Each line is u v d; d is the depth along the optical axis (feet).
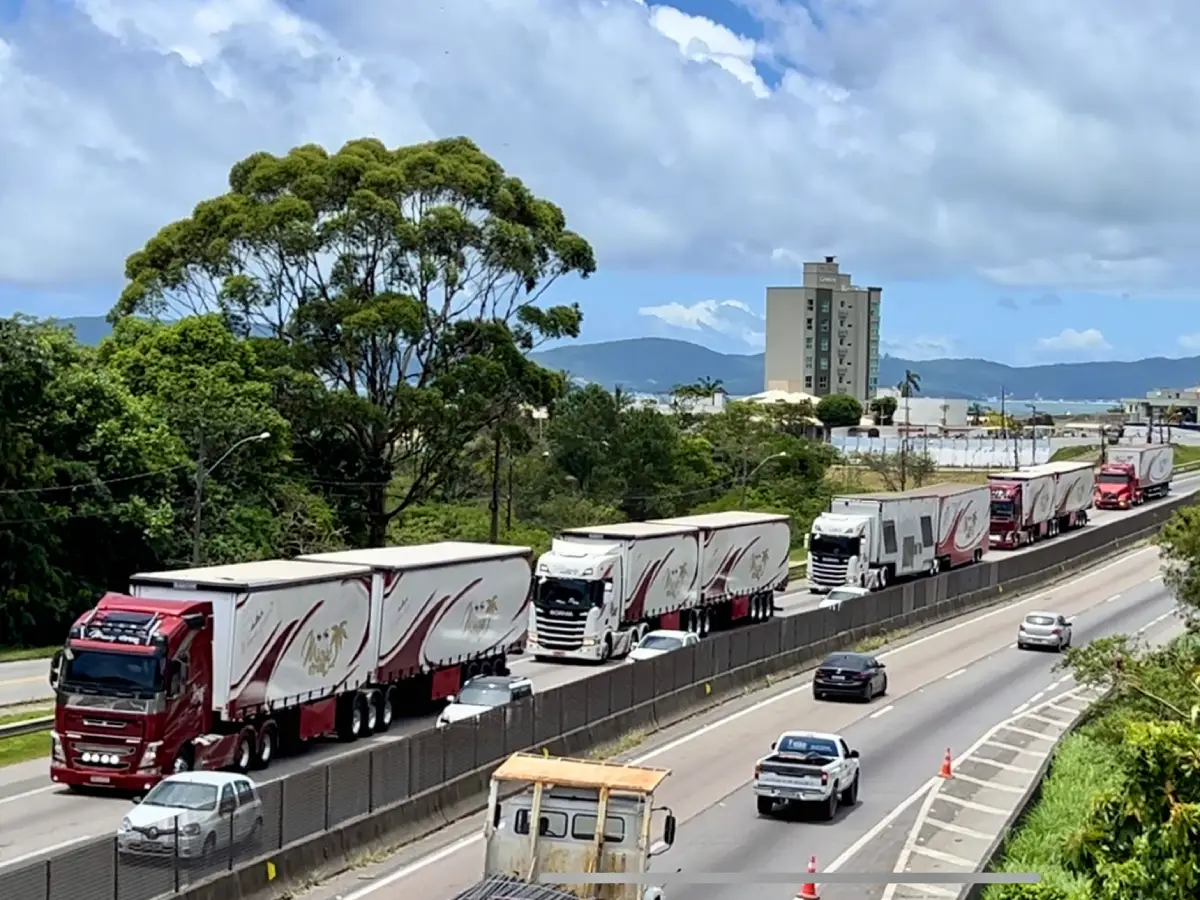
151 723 110.52
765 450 410.72
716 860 94.79
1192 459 557.74
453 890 86.07
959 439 606.55
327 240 240.32
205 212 248.93
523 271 251.80
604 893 65.46
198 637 115.24
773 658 178.40
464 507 331.98
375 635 139.85
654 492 369.71
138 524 208.64
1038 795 106.73
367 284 248.52
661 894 67.92
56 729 111.65
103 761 110.73
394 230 241.76
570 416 378.53
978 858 96.73
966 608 243.60
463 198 252.62
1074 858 51.29
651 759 130.93
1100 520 366.02
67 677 111.55
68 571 209.26
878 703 163.02
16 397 204.95
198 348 232.32
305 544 228.22
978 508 281.13
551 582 186.39
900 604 221.25
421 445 256.73
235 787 91.40
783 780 107.55
